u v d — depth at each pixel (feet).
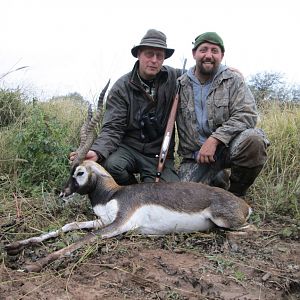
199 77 8.08
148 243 6.37
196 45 7.88
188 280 5.31
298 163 9.77
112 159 8.00
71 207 7.73
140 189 6.69
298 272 5.70
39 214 7.38
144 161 8.39
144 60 7.89
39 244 6.34
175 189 6.69
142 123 8.19
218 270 5.62
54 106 12.66
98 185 6.87
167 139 7.95
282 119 10.83
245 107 7.87
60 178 8.69
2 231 6.78
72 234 6.52
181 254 6.11
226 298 5.01
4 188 8.43
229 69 8.05
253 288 5.29
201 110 8.07
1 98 12.23
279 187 8.46
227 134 7.72
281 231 7.07
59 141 9.24
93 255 5.86
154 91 8.18
